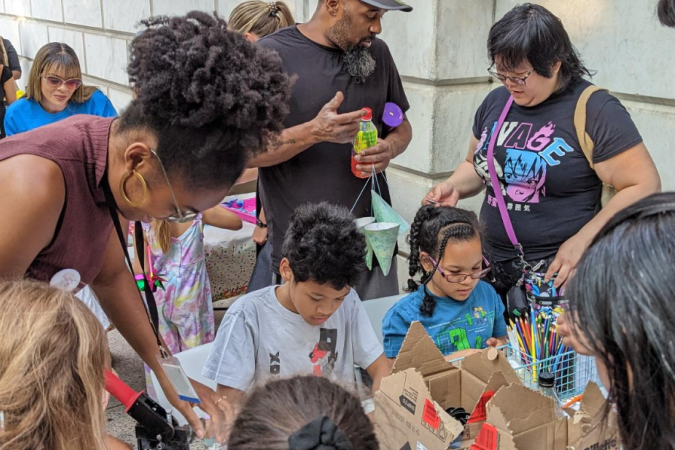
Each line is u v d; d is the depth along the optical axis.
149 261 3.30
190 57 1.34
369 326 2.30
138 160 1.44
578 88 2.59
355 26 2.68
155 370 2.03
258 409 1.07
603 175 2.57
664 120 3.11
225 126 1.38
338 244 1.93
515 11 2.51
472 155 3.00
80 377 1.20
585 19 3.30
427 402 1.53
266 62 1.47
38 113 4.55
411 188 4.12
